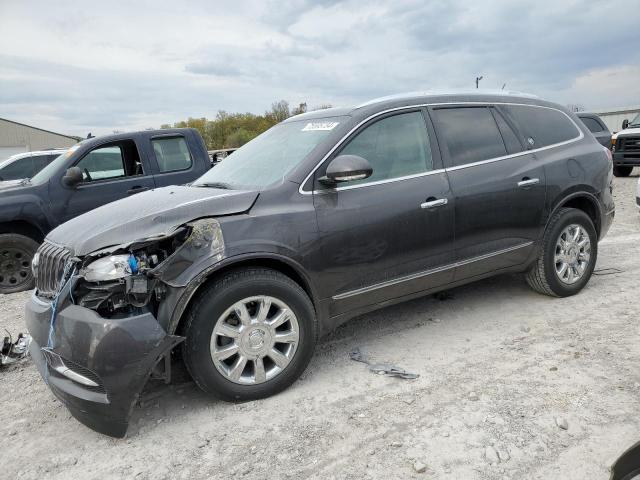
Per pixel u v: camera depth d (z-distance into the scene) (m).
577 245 4.63
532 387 3.16
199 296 2.98
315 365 3.67
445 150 3.94
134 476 2.60
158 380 3.54
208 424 2.99
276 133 4.26
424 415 2.94
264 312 3.12
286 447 2.73
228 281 3.01
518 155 4.29
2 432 3.09
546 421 2.79
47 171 7.04
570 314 4.29
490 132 4.23
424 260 3.77
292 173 3.42
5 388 3.65
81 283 2.85
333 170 3.25
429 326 4.25
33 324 3.06
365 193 3.51
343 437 2.79
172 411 3.16
